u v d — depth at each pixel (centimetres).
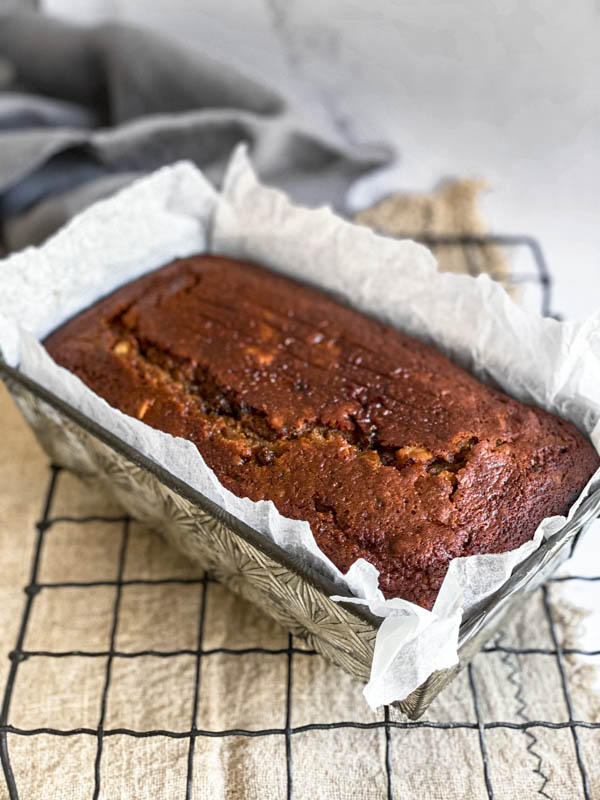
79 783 31
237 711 33
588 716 33
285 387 34
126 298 39
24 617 36
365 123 61
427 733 33
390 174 57
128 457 31
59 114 56
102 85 57
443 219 54
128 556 38
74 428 33
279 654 35
